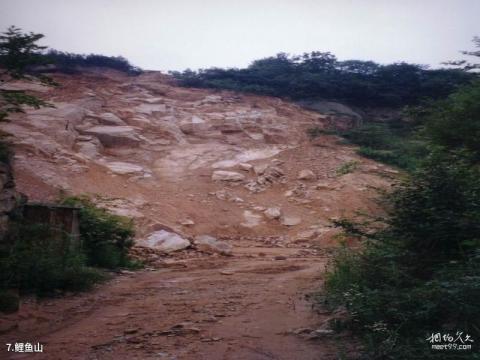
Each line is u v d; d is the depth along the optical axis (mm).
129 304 7363
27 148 21812
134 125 29359
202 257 14008
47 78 10227
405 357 3992
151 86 36719
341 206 23234
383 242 6605
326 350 4770
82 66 40938
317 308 6516
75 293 8055
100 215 11633
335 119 37469
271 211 22781
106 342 5309
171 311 6781
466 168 6660
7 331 5730
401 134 33281
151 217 19641
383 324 4414
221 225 21391
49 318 6457
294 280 9586
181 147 29016
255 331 5594
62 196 12859
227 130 31859
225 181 25484
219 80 40438
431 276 5559
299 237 20172
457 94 9797
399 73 40562
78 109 27812
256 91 39500
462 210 5988
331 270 8969
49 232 8961
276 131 32875
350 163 26453
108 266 10945
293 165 27891
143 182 23984
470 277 4289
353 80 40469
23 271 7633
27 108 26281
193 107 34969
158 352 4883
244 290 8438
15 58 9219
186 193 23859
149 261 12531
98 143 26141
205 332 5598
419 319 4484
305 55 45469
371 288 5875
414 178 6707
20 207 9234
